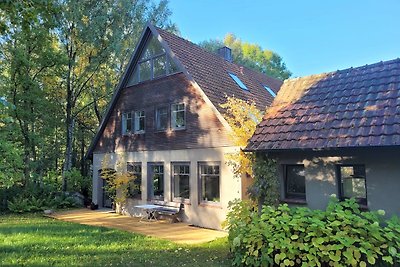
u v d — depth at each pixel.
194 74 15.12
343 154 7.84
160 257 9.00
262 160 9.08
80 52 23.39
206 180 14.24
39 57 20.34
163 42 16.08
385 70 8.89
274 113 9.73
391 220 6.63
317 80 10.12
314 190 8.25
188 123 15.05
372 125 7.34
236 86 17.03
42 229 12.96
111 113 19.66
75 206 20.86
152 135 16.81
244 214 8.53
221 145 13.56
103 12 22.91
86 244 10.47
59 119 23.20
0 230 12.63
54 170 24.78
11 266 7.96
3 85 19.69
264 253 7.09
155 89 16.84
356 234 6.57
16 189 19.69
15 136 19.69
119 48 23.22
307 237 6.81
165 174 15.98
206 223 13.88
